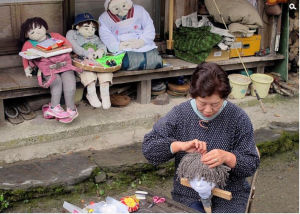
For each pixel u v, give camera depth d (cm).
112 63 451
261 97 557
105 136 451
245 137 221
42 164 391
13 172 373
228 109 221
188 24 570
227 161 211
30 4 473
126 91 520
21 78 436
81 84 464
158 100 509
